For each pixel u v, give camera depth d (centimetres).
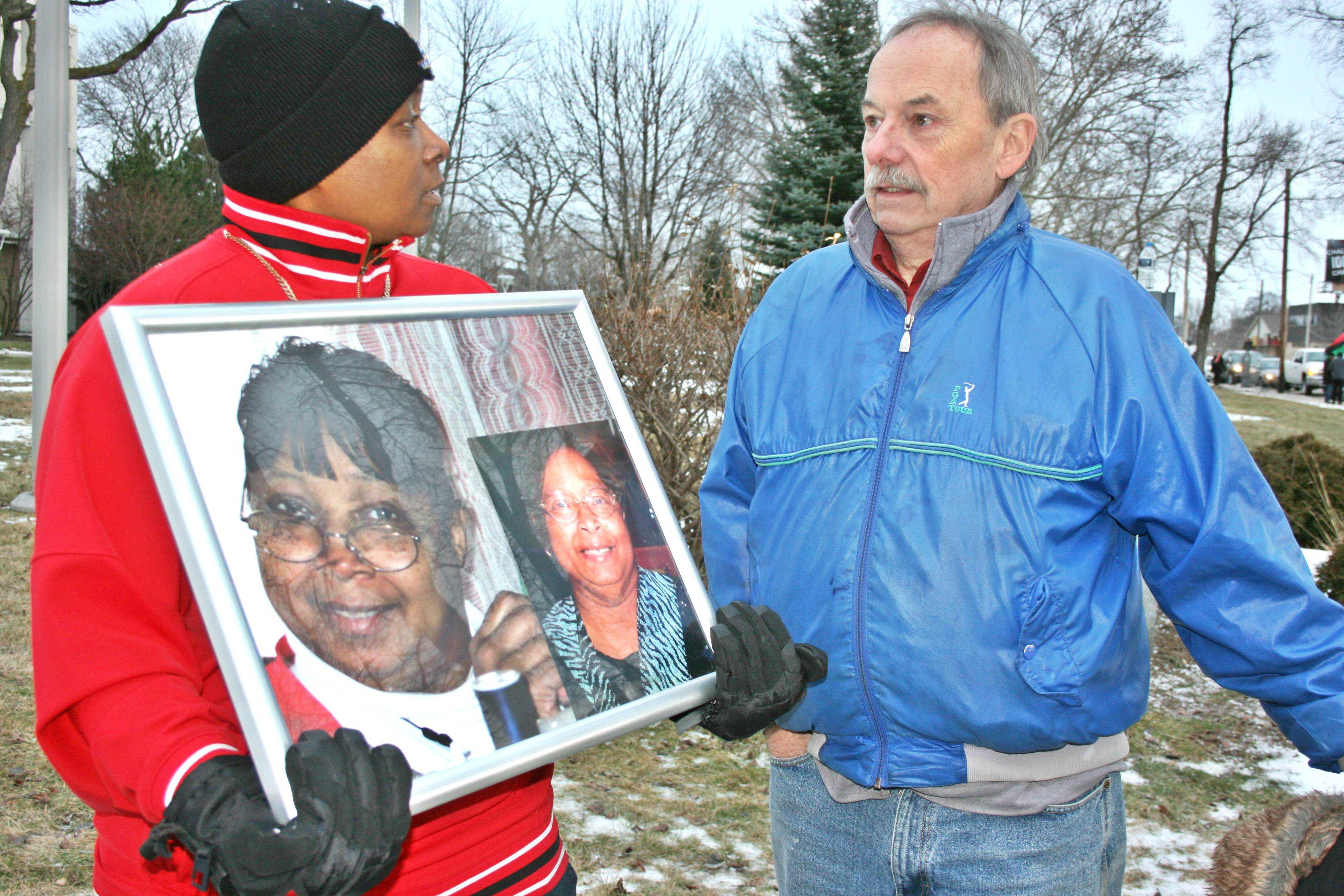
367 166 137
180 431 102
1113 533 173
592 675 124
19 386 1691
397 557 114
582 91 3294
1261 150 3192
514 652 119
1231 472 160
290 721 102
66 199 673
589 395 140
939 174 171
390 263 154
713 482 206
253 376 112
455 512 121
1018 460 164
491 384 131
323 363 118
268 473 109
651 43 3241
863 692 173
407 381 124
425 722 110
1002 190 182
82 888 304
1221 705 518
